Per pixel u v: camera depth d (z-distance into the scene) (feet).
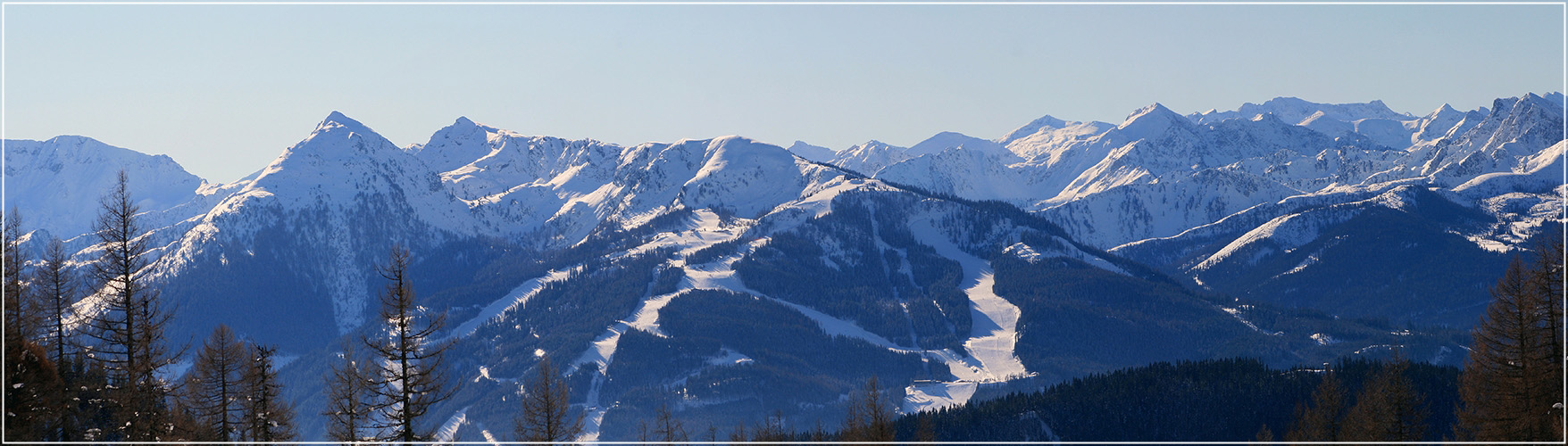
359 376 345.72
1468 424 490.90
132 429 379.14
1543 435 441.68
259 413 429.38
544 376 433.07
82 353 414.21
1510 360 463.83
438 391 330.95
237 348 432.25
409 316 326.85
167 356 416.46
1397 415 518.37
